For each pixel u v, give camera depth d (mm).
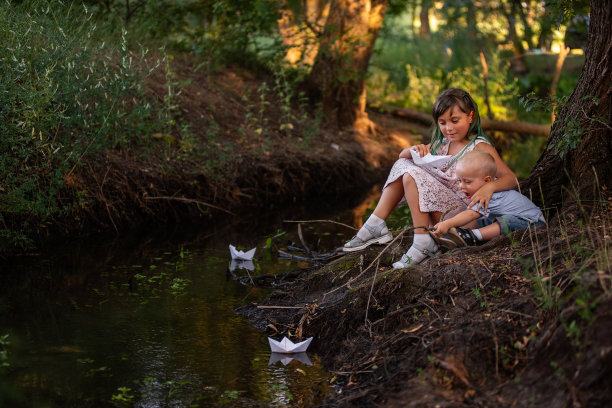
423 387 2789
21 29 5891
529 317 3031
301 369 3443
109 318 4098
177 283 4777
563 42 9883
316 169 8219
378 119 10805
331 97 9719
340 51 9461
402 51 14656
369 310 3738
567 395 2479
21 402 3029
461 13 13828
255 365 3488
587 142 4230
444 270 3676
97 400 3070
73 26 7016
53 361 3471
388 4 10711
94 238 5922
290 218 6945
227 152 7551
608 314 2600
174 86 8078
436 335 3178
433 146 4406
